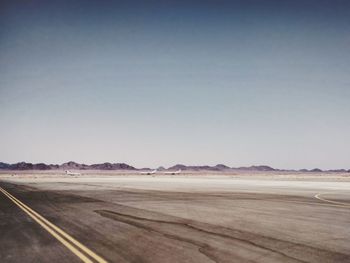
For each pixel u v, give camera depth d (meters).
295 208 19.73
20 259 8.34
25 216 16.38
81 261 8.09
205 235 11.25
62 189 42.78
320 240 10.48
